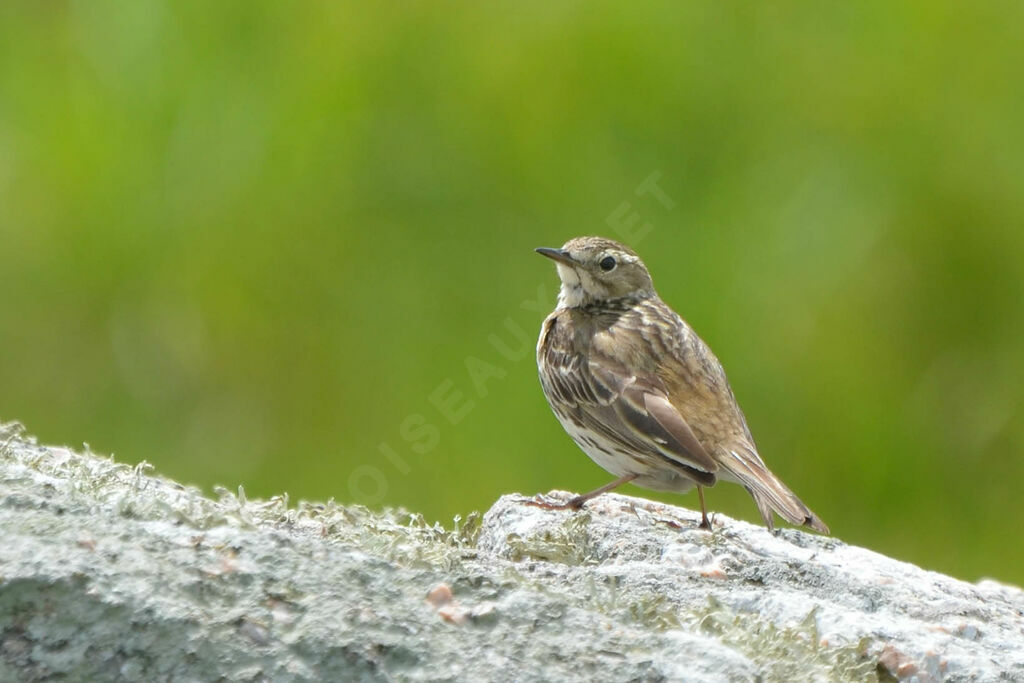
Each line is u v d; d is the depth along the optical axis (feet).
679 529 27.14
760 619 20.63
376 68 51.49
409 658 17.92
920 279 50.72
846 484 49.55
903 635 21.26
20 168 53.11
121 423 50.67
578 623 18.92
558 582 21.50
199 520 19.83
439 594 19.03
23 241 52.24
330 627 17.97
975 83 52.16
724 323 49.01
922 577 28.02
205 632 17.57
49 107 53.62
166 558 18.40
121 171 52.54
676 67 51.08
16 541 18.20
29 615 17.40
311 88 51.67
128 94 53.11
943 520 49.55
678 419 31.89
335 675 17.60
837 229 50.34
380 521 24.18
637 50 50.93
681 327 35.60
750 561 24.32
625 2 51.39
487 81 51.13
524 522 27.09
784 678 18.88
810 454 49.16
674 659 18.42
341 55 51.80
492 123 50.78
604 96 50.83
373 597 18.71
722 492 49.90
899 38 52.60
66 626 17.39
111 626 17.43
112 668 17.25
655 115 50.78
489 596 19.20
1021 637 23.53
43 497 19.58
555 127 50.52
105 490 21.07
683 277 49.26
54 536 18.37
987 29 52.49
